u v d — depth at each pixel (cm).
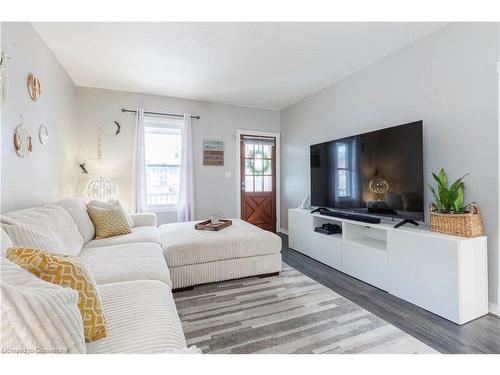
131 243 226
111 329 94
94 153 365
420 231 202
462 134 203
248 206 470
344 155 298
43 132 238
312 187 356
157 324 98
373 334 160
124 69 308
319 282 245
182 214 408
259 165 477
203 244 228
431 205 213
